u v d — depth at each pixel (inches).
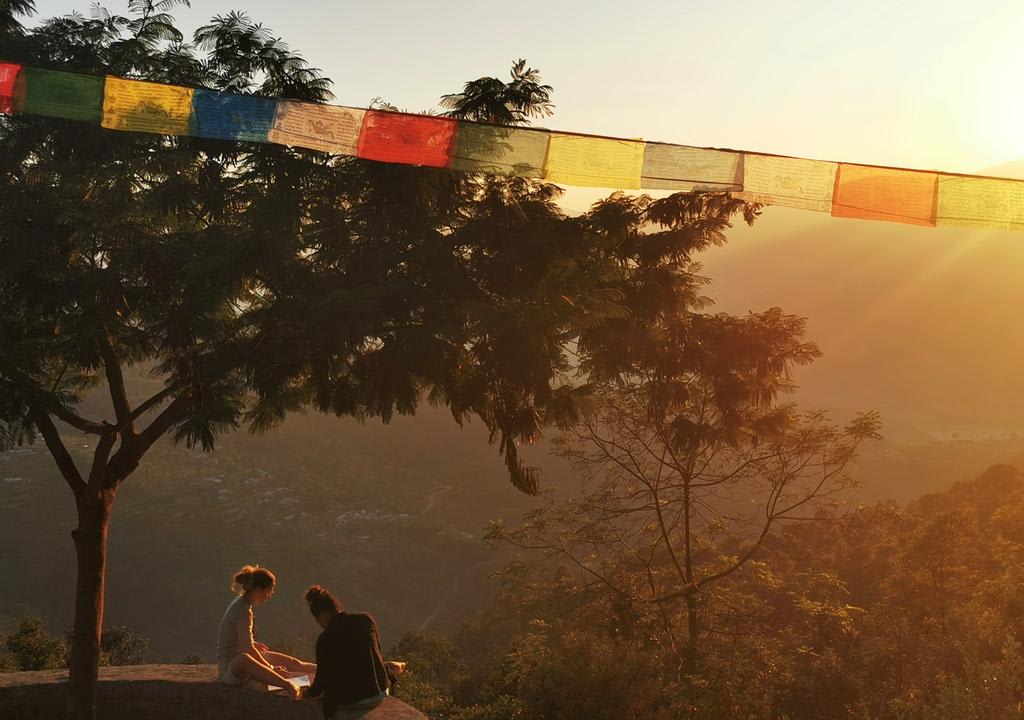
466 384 309.9
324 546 5679.1
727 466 746.8
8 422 314.7
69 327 305.3
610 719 302.5
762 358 443.5
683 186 172.2
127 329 321.4
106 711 297.0
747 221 340.8
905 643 794.8
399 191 288.4
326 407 337.7
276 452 7037.4
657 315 358.3
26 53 299.0
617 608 701.3
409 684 489.4
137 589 5088.6
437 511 6402.6
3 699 294.8
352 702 236.2
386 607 5305.1
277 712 273.9
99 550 325.4
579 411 325.4
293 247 299.6
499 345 286.7
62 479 5605.3
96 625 312.2
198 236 301.4
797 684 597.3
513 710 327.6
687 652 670.5
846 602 1392.7
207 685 285.0
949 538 1076.5
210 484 6112.2
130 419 341.4
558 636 761.0
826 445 738.8
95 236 289.6
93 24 307.7
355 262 305.4
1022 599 693.3
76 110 182.7
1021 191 166.7
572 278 300.4
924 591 1046.4
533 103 279.4
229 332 310.3
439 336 296.5
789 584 852.6
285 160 291.3
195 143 295.6
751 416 518.0
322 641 239.6
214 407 334.3
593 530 783.1
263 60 288.0
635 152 174.1
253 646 282.5
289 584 5300.2
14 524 5113.2
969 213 167.3
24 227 293.1
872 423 727.7
